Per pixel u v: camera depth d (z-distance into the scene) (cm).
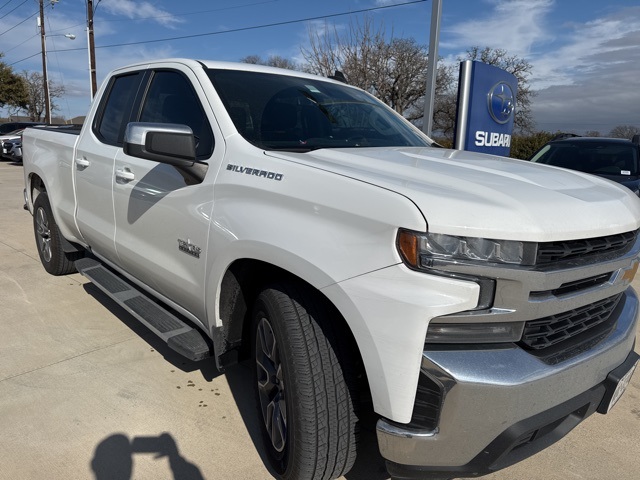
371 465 254
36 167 474
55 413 285
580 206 196
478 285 171
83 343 370
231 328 257
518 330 180
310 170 213
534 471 255
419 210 173
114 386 314
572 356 195
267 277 244
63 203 434
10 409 287
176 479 238
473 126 636
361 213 186
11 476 236
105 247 368
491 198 184
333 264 190
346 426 207
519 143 1862
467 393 171
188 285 274
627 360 229
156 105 327
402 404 176
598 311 217
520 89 3172
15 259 579
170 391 311
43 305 438
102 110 391
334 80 376
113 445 260
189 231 267
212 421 283
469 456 180
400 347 173
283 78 329
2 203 984
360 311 181
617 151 796
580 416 213
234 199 240
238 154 250
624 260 212
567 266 186
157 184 294
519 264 174
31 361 342
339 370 204
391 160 235
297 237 204
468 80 622
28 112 4666
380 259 179
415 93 2903
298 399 204
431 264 171
